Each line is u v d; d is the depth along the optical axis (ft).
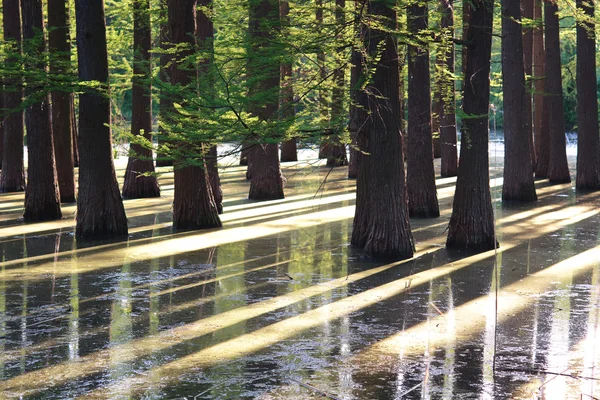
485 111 49.78
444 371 26.76
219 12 56.18
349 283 40.73
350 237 54.95
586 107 85.92
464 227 50.03
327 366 27.35
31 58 51.26
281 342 30.27
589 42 85.66
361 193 50.83
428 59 63.10
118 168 124.98
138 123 78.28
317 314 34.50
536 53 102.68
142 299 37.27
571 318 33.58
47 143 63.82
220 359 28.17
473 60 49.16
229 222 62.95
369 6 43.42
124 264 45.68
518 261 46.39
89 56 53.78
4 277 42.14
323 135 41.04
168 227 60.03
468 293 38.40
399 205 47.37
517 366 27.30
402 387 25.18
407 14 46.57
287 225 61.05
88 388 25.16
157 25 90.33
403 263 46.09
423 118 64.13
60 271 43.70
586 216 65.72
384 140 47.01
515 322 32.96
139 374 26.55
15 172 88.28
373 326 32.50
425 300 37.01
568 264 45.42
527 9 95.81
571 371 26.73
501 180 99.86
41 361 27.96
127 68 87.40
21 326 32.58
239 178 104.01
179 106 40.50
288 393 24.67
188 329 32.17
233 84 38.96
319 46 41.14
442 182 95.09
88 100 54.54
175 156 44.04
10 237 55.42
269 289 39.37
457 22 82.23
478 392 24.70
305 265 45.39
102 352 29.04
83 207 55.01
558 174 93.40
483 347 29.53
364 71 42.63
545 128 99.30
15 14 73.00
